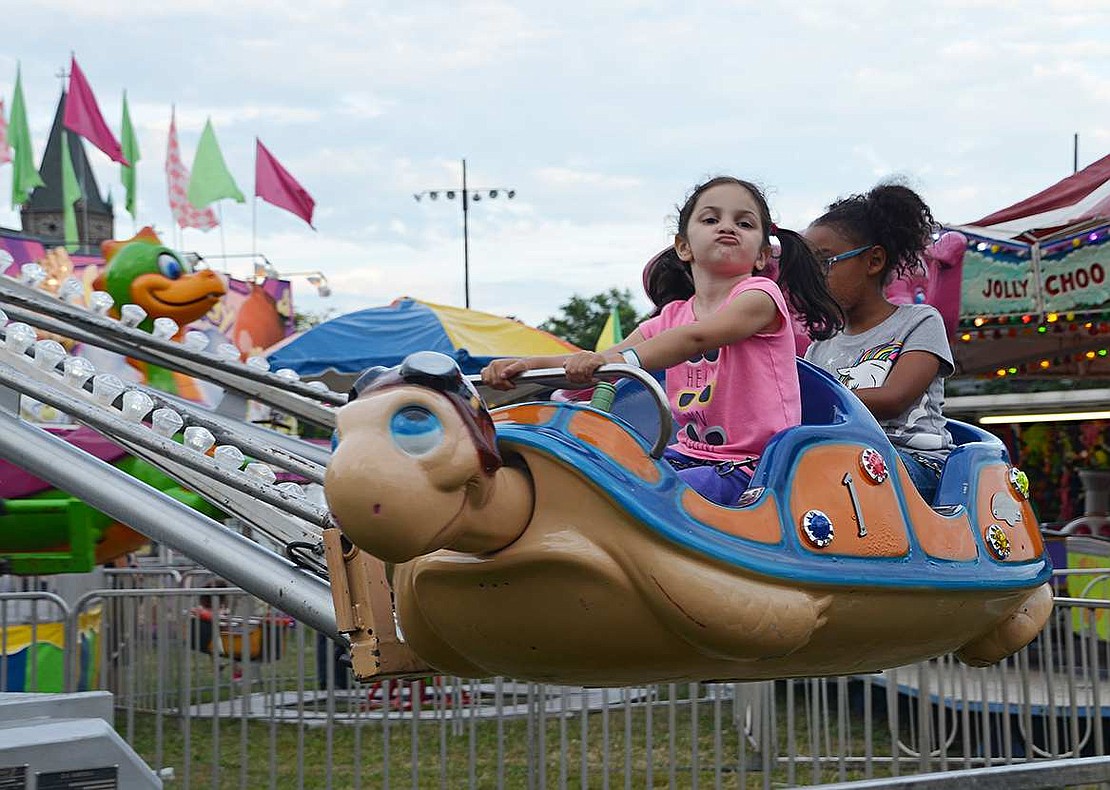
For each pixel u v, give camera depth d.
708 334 2.43
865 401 3.66
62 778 2.87
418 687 6.09
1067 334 10.34
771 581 2.08
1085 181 9.30
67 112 24.98
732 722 7.32
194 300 9.19
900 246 3.95
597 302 50.84
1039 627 2.87
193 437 3.62
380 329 11.59
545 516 1.98
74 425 7.34
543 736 5.98
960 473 2.78
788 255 3.14
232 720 7.48
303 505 3.23
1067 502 13.06
